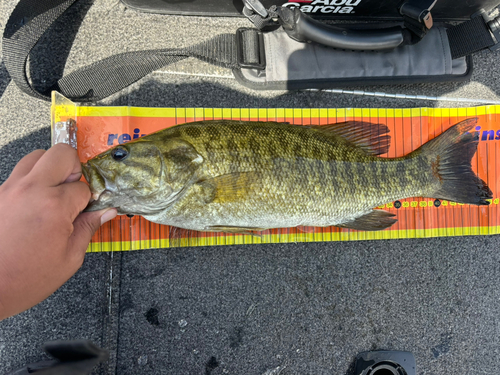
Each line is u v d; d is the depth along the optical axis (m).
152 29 0.45
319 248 0.45
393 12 0.44
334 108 0.45
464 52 0.45
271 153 0.37
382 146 0.42
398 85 0.46
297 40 0.43
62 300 0.43
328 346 0.45
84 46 0.44
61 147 0.32
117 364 0.43
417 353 0.45
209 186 0.36
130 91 0.44
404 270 0.46
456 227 0.46
